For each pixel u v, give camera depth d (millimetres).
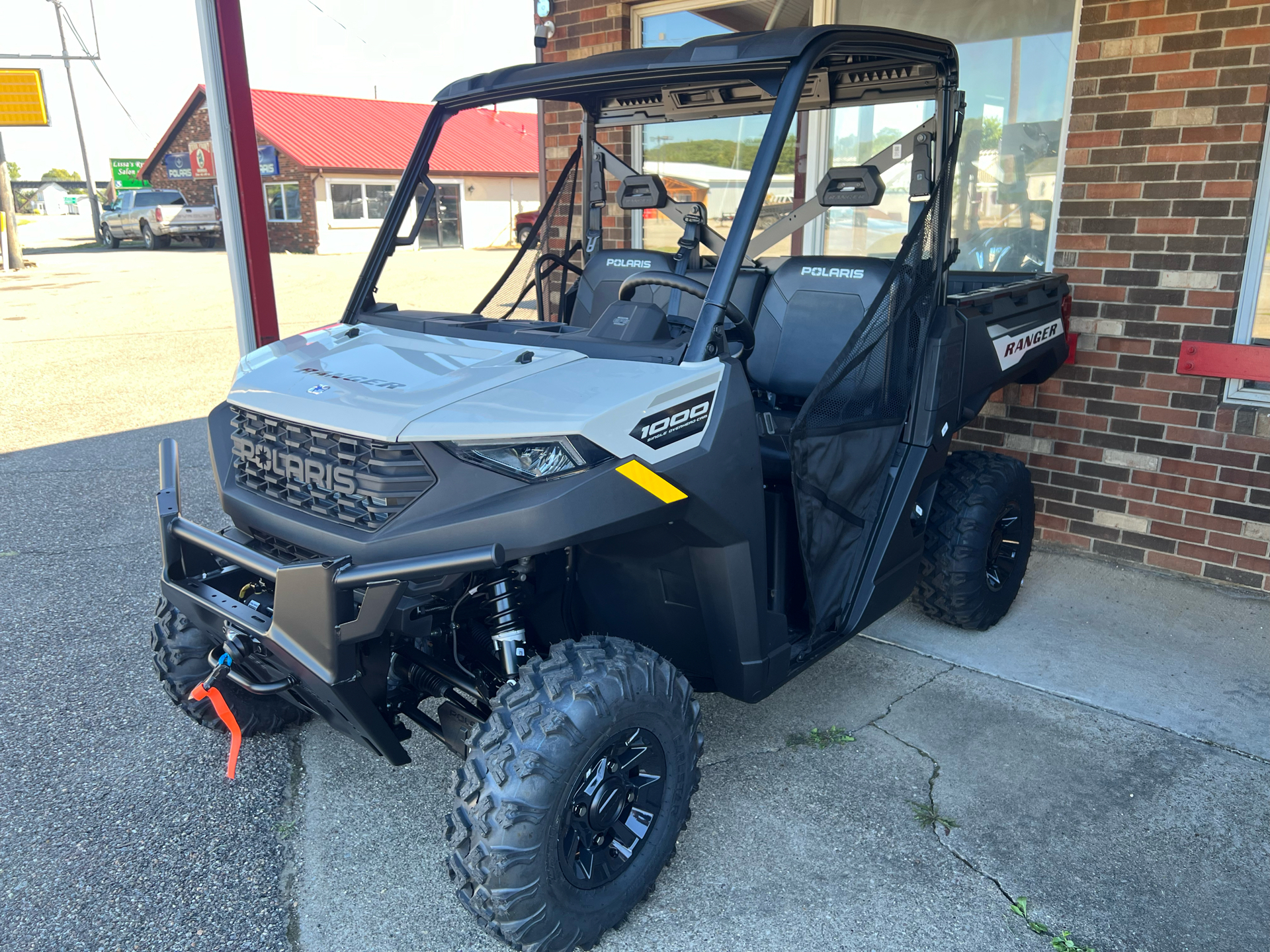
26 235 36469
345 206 25578
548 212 3314
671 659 2613
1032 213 4574
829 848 2426
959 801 2623
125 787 2695
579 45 6203
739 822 2529
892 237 4969
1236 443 3941
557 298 3426
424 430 1999
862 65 2875
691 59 2316
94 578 4156
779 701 3168
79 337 10930
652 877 2191
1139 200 4016
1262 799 2631
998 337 3398
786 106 2205
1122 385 4207
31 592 4012
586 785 2016
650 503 2051
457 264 14648
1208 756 2834
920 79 3008
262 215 4551
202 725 2861
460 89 2762
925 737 2943
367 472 2059
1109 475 4320
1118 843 2447
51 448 6270
